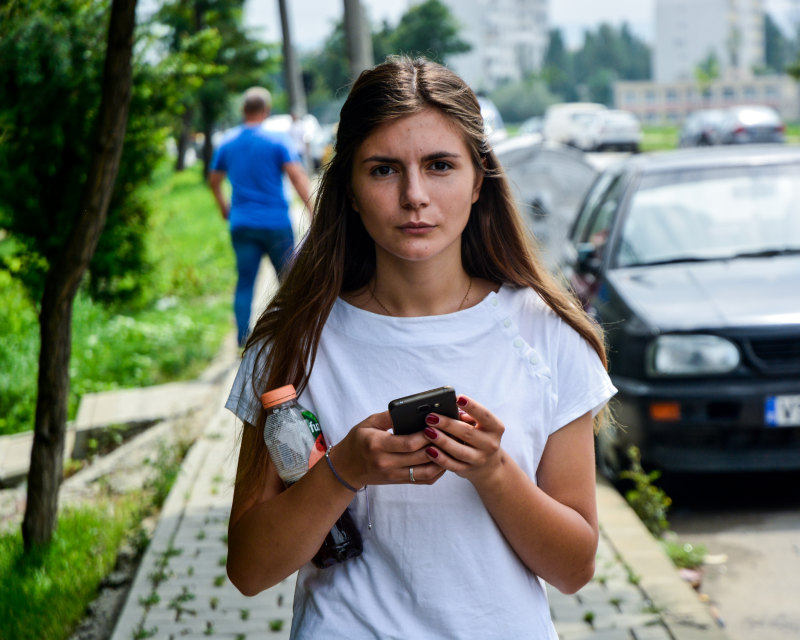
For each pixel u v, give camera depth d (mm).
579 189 10414
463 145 1664
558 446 1748
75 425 6832
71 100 7230
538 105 129750
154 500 5293
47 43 6578
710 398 4816
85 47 6754
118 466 6020
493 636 1649
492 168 1793
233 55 36250
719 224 5906
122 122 4074
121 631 3619
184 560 4273
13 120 7195
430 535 1653
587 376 1752
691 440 4879
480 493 1596
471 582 1653
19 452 6406
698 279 5410
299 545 1631
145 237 9656
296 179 8062
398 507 1657
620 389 5012
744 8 174250
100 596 4117
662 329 4902
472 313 1728
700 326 4863
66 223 8023
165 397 7258
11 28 6340
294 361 1742
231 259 15445
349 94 1702
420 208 1634
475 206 1812
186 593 3926
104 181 4113
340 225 1775
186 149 43438
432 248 1659
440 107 1644
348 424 1706
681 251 5770
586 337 1776
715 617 3916
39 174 7781
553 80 167625
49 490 4391
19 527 4961
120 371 8422
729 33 171000
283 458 1663
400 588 1668
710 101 136000
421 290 1744
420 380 1705
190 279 12719
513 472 1584
